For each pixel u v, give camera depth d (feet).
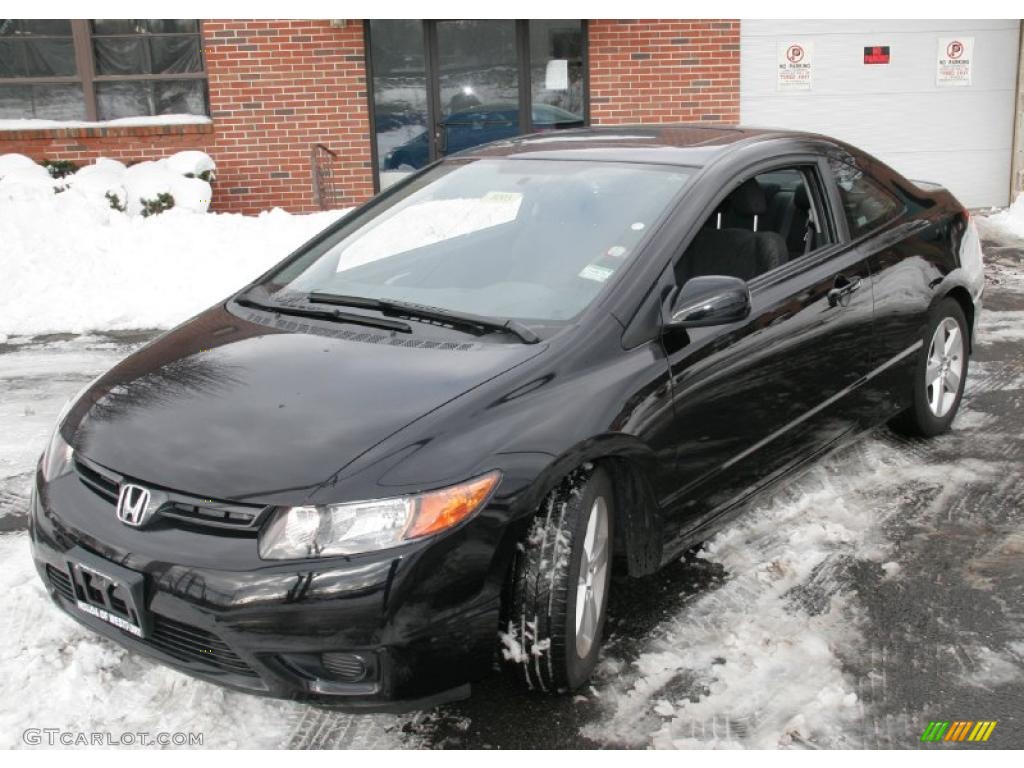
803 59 38.70
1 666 10.62
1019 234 34.68
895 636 11.16
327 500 8.50
